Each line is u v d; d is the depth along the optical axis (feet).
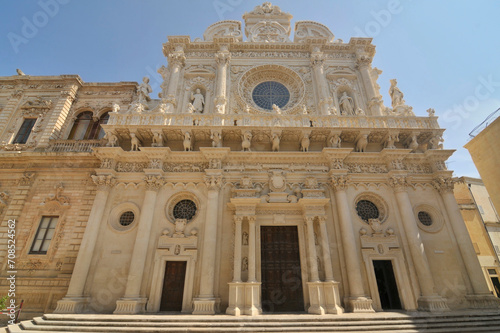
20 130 60.44
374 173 50.24
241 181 48.29
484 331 32.19
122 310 37.93
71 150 55.98
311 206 45.85
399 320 34.53
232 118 52.44
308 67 66.33
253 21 76.07
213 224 44.24
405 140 53.31
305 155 50.65
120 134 51.42
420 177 50.72
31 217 49.70
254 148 53.26
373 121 52.80
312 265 41.75
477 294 41.55
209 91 62.28
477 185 74.54
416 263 42.80
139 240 42.86
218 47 67.97
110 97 65.72
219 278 42.37
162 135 50.85
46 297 43.42
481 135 44.37
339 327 32.78
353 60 67.77
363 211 49.16
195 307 38.22
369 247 44.65
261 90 66.18
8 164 54.49
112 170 48.19
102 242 44.50
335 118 52.80
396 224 46.75
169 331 31.58
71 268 44.75
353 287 40.75
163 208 47.11
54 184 52.37
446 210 48.24
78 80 65.92
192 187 48.91
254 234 43.83
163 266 43.04
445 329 32.78
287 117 52.70
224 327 32.81
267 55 67.67
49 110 62.13
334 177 48.49
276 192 47.85
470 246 44.93
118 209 46.96
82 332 32.09
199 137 52.70
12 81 65.62
